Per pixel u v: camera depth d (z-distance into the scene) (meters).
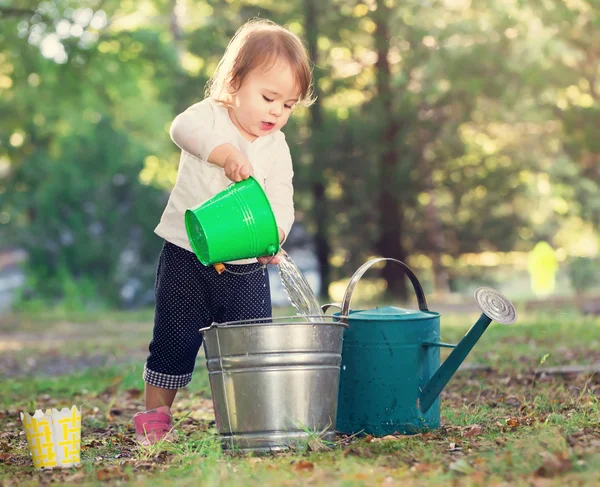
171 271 4.10
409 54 18.94
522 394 5.43
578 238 27.44
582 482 2.91
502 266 26.11
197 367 7.62
